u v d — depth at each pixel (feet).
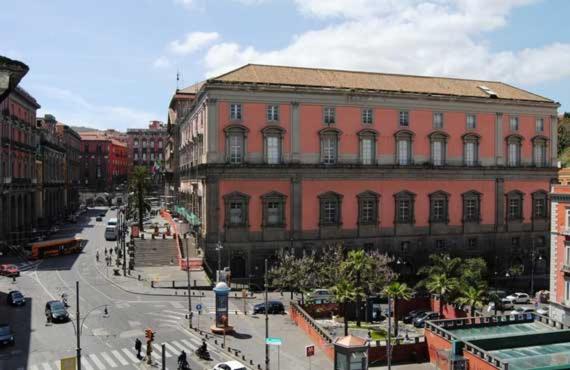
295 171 225.35
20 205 317.42
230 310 183.73
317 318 181.88
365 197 236.02
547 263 267.80
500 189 260.42
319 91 228.43
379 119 239.71
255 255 221.66
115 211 521.65
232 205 219.20
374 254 198.08
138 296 193.67
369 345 142.61
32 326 156.66
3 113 278.87
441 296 174.81
